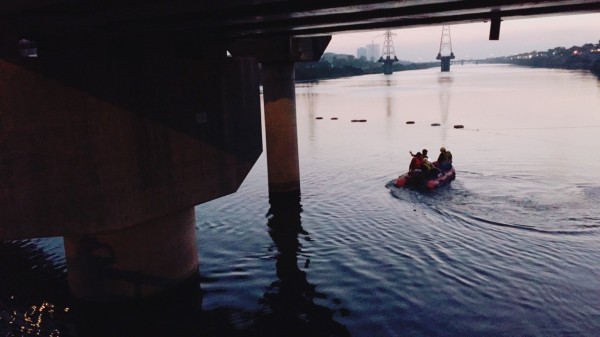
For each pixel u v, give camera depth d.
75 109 8.00
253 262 12.56
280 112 18.97
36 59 7.78
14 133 7.97
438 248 12.98
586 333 8.58
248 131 11.52
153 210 9.18
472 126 41.47
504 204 16.86
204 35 11.17
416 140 34.38
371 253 12.89
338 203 18.06
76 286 10.31
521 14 10.69
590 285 10.42
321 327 9.17
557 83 106.94
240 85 11.11
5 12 7.39
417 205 17.23
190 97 9.71
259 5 8.62
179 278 10.84
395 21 12.59
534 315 9.29
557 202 16.84
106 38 8.34
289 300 10.34
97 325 9.41
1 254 13.53
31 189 8.20
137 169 8.79
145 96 8.78
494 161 24.97
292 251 13.30
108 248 9.80
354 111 59.94
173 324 9.42
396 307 9.84
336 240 14.05
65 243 10.23
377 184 20.95
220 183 10.69
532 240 13.21
